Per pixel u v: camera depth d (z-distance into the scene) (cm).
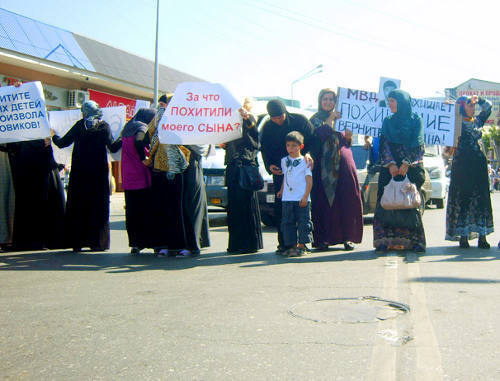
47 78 1859
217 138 647
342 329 344
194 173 682
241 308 402
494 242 779
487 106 676
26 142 740
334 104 686
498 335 326
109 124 744
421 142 633
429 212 1353
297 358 298
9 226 753
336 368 282
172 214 674
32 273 574
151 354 313
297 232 655
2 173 747
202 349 318
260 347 317
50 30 1878
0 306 429
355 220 680
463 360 288
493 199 2194
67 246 723
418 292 430
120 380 279
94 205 721
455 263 566
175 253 696
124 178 683
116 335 349
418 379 264
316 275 515
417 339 321
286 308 398
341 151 681
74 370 294
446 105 680
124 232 1045
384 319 362
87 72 1920
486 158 680
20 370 296
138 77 2205
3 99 727
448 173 1468
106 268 600
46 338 347
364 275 505
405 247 653
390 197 638
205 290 468
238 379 273
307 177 645
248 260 634
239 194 686
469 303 396
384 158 638
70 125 780
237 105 645
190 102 644
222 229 1072
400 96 630
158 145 654
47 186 748
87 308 418
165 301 432
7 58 1630
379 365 282
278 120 674
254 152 686
